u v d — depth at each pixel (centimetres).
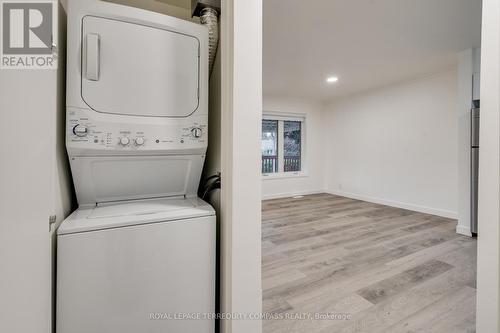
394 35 245
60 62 91
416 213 396
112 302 82
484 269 86
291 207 447
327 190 586
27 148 65
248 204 96
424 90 387
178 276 92
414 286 189
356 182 512
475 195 287
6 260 58
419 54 294
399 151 428
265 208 440
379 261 231
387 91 442
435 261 230
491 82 83
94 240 80
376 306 165
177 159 111
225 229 99
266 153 537
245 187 95
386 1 190
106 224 82
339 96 520
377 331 143
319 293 180
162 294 90
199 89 111
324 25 226
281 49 278
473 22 221
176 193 120
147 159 105
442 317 154
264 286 189
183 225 93
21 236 62
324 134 586
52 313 76
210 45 122
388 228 326
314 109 566
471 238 288
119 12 95
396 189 436
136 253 86
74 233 78
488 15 84
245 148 95
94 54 90
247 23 95
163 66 103
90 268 80
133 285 85
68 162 100
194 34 110
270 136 540
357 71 354
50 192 74
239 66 93
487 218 85
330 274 207
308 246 268
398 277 202
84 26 90
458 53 292
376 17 213
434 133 377
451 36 249
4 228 57
